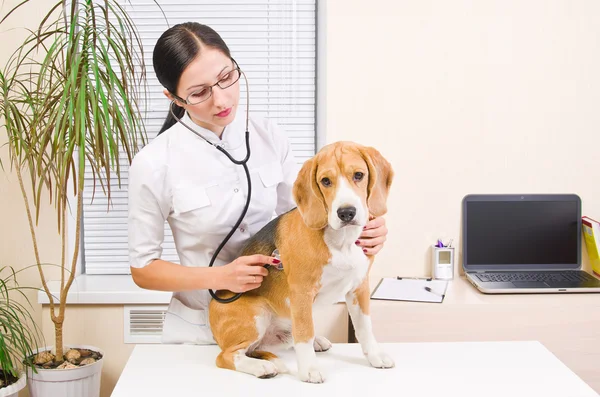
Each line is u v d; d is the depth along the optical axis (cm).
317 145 262
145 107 249
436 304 213
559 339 215
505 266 250
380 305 212
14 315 204
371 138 247
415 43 244
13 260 222
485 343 145
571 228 251
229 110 141
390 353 138
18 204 225
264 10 256
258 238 137
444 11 243
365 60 244
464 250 249
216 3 254
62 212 222
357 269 124
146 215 149
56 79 230
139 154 149
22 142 195
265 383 122
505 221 250
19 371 203
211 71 136
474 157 249
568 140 250
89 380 211
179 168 149
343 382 122
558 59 246
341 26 242
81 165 189
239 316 133
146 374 128
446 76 246
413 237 252
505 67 246
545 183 251
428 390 119
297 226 125
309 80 261
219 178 151
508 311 213
